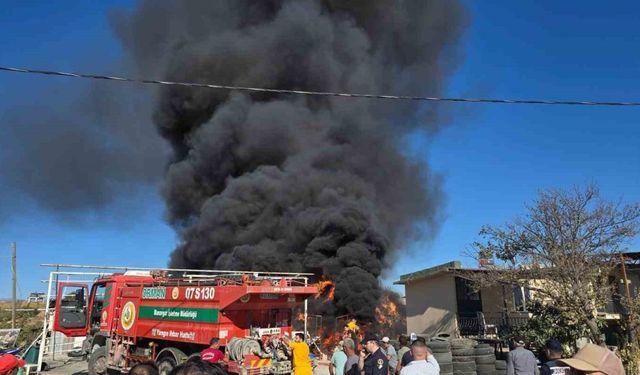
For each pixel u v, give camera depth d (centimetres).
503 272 1330
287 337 949
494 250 1354
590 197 1262
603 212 1236
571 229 1249
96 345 1290
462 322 1759
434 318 1897
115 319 1217
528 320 1327
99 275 1373
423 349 513
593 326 1186
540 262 1271
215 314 928
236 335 935
